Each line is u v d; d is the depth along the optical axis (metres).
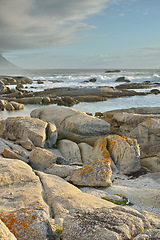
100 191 6.95
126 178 8.77
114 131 12.62
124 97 35.81
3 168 6.79
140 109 14.32
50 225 3.91
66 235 3.54
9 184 6.13
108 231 3.39
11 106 27.17
